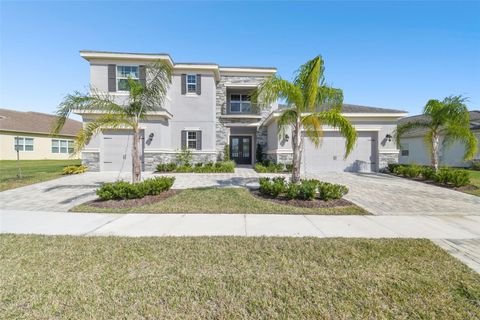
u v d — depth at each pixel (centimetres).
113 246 392
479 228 502
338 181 1124
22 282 287
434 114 1105
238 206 657
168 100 1521
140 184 714
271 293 271
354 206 666
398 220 555
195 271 316
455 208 667
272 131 1634
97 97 745
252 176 1260
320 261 347
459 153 1850
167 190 829
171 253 368
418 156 2122
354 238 439
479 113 2228
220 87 1795
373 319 231
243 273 312
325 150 1489
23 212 600
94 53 1377
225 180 1114
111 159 1391
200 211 611
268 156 1739
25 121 2741
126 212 599
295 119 790
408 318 234
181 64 1543
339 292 273
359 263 342
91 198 748
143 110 797
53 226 495
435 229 494
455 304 254
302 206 659
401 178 1222
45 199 736
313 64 745
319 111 829
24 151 2539
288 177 1239
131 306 247
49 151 2762
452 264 341
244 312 240
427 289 280
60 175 1232
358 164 1488
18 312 236
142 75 1409
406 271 321
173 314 236
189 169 1409
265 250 382
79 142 731
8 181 1032
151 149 1405
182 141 1581
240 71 1784
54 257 351
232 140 1939
